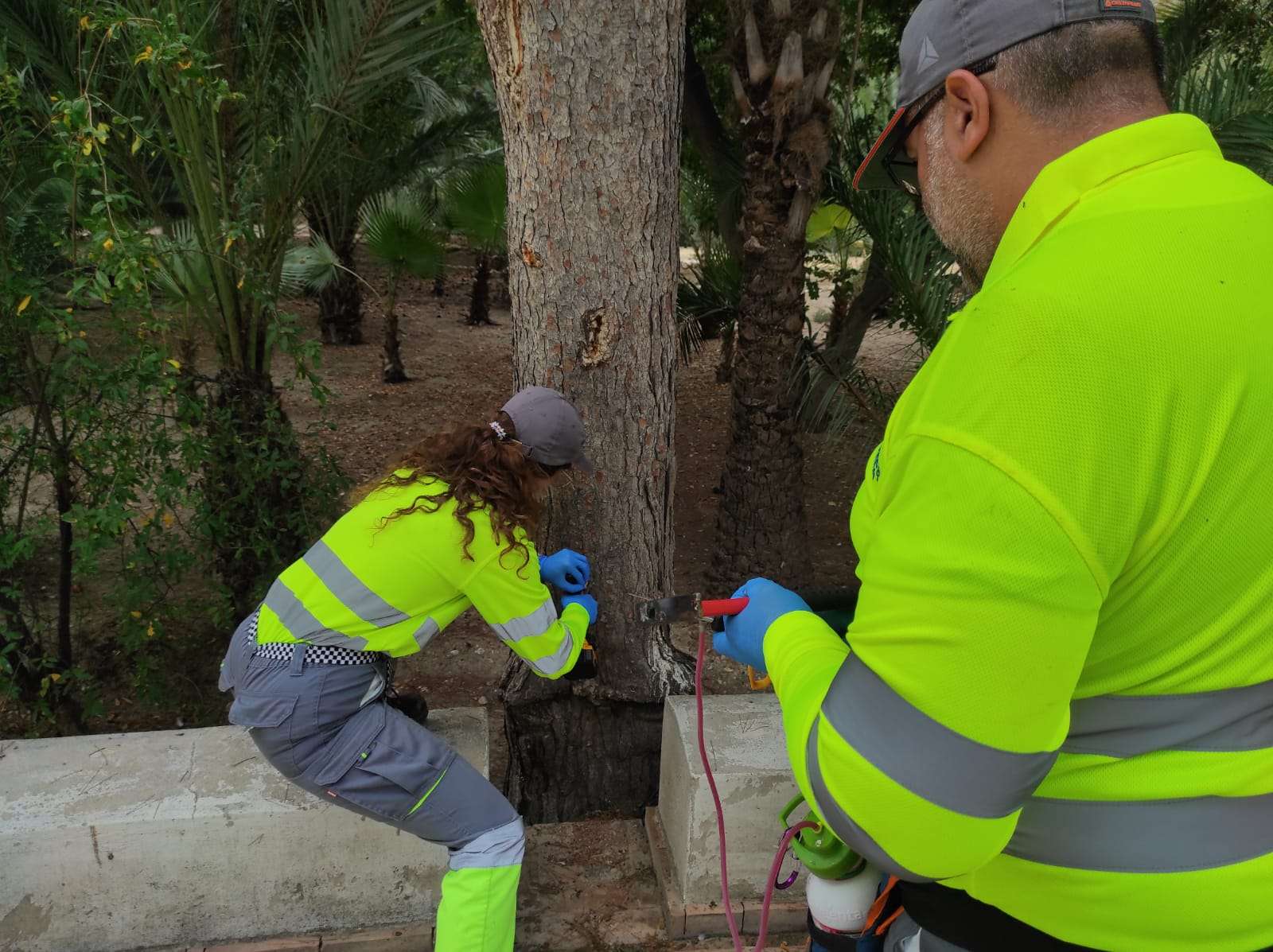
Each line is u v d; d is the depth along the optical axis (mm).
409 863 2457
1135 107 864
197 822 2334
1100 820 864
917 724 768
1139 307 748
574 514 2967
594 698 3250
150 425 3949
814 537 7695
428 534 2049
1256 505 765
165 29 3459
